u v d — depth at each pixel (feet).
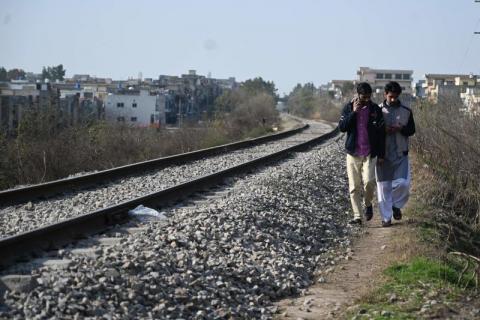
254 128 210.79
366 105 41.63
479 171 50.34
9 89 232.53
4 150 79.10
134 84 478.59
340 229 42.75
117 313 21.34
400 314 24.03
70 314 20.39
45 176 78.38
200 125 173.88
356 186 43.04
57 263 26.05
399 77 554.87
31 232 28.22
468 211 51.21
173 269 26.58
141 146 106.52
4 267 25.44
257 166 72.23
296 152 98.37
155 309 22.35
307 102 588.50
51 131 90.79
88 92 323.78
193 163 79.05
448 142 55.72
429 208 48.73
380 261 33.53
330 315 24.76
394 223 43.27
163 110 326.85
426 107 80.07
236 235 33.78
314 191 54.60
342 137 155.33
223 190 52.44
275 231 37.17
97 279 23.34
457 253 33.19
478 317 24.20
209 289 25.45
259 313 25.00
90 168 86.28
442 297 26.61
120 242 30.48
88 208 42.91
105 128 105.60
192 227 33.17
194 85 488.44
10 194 44.50
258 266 29.68
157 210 41.50
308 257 34.58
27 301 20.74
